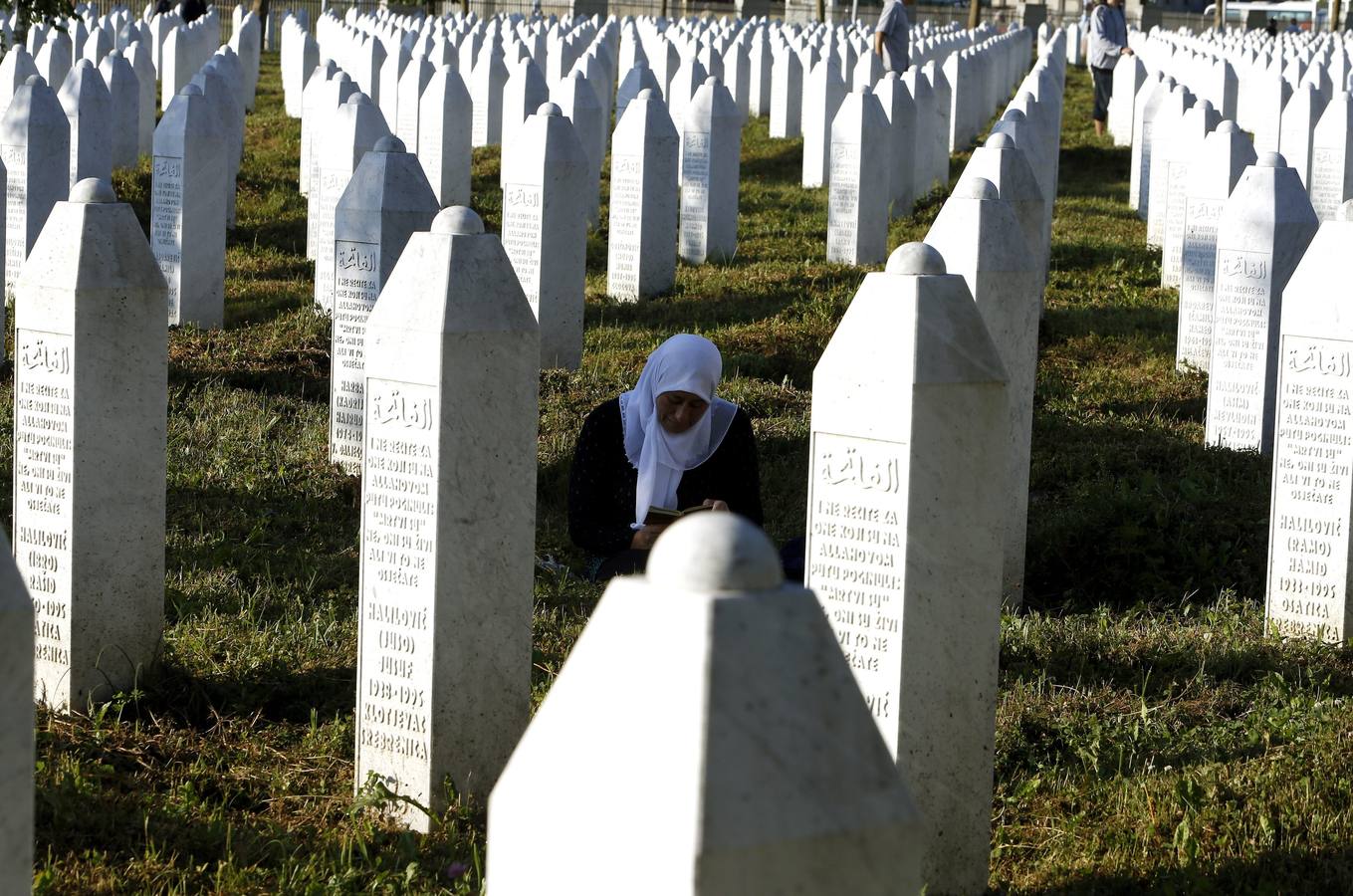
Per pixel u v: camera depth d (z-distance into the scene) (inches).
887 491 171.0
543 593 280.8
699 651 91.6
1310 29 2290.8
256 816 199.5
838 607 176.4
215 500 329.1
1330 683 258.4
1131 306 555.5
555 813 96.6
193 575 281.1
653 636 93.7
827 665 94.7
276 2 1752.0
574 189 441.7
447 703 197.5
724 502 262.4
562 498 351.9
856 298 173.9
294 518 325.4
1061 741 230.8
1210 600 302.8
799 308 519.8
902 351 168.7
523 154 439.8
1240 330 384.5
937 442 169.6
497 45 914.7
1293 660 265.9
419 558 194.7
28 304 223.5
